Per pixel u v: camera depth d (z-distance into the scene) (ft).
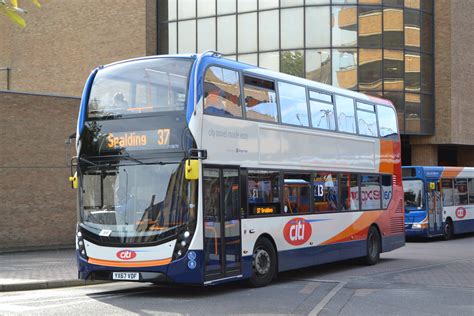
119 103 40.19
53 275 49.73
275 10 116.26
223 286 44.68
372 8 116.47
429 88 124.57
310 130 50.19
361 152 57.67
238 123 42.06
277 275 50.49
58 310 34.58
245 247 42.06
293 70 114.93
